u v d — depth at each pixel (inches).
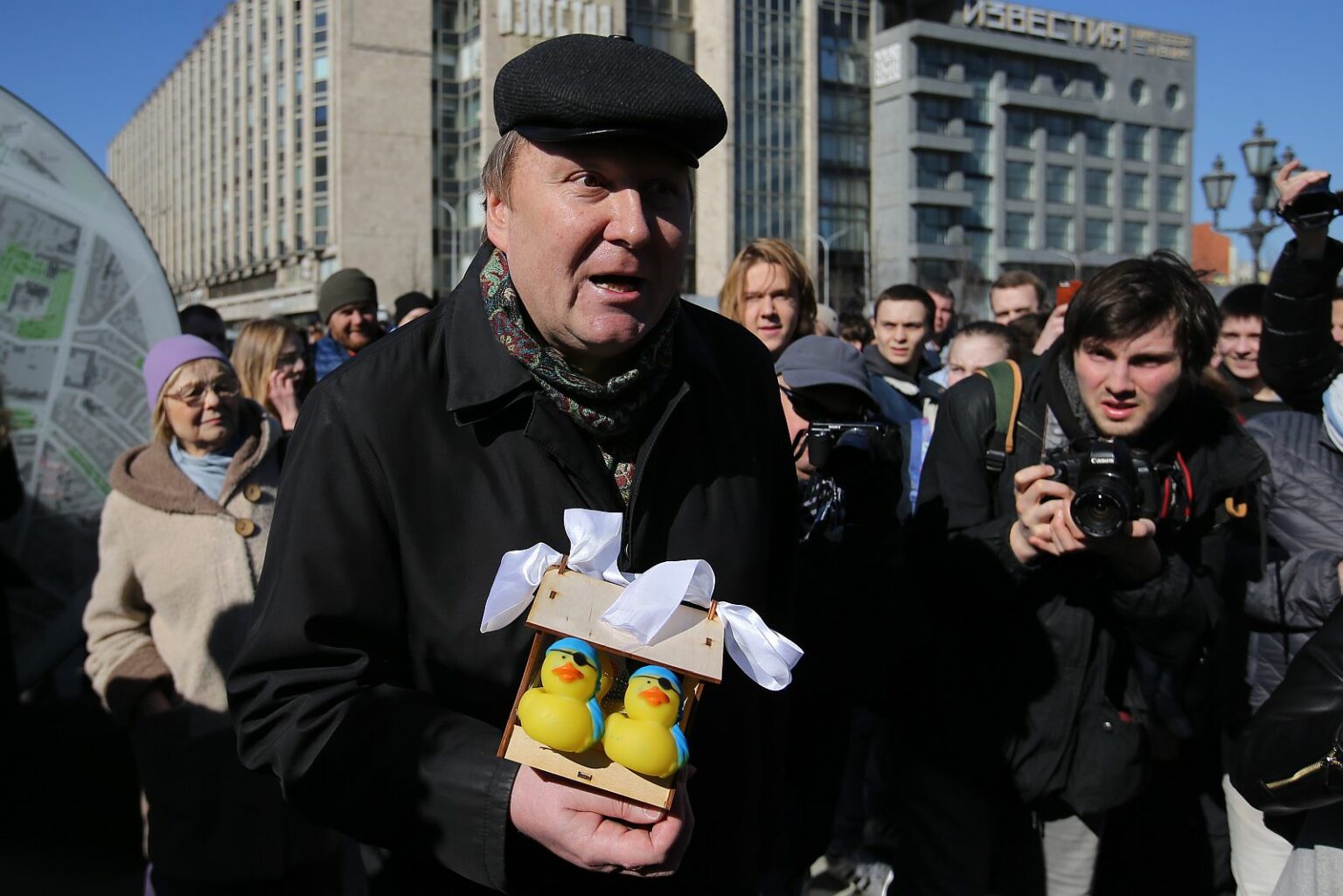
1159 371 93.8
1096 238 2549.2
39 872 150.6
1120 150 2573.8
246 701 57.0
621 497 62.7
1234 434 102.3
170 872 114.7
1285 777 75.5
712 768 64.0
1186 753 119.9
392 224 1966.0
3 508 140.6
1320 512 111.1
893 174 2269.9
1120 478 88.4
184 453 123.0
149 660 116.2
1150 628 93.5
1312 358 118.1
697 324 72.2
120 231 175.8
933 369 265.4
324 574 57.1
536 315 58.5
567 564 53.6
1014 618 98.2
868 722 154.6
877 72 2288.4
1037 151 2445.9
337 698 55.8
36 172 169.3
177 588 116.0
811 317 146.1
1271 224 399.5
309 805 55.2
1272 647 107.6
